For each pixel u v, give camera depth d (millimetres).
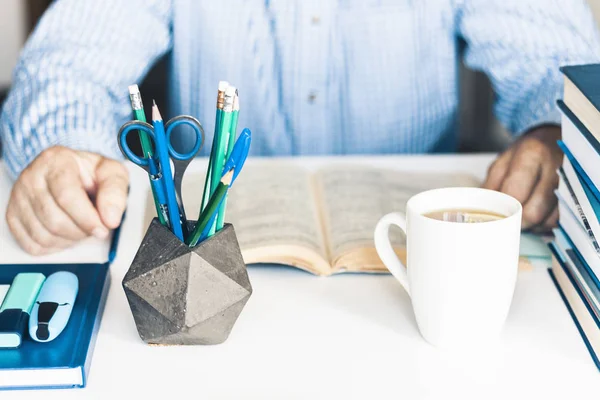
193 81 1483
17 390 682
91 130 1063
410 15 1451
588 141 748
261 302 817
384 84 1481
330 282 857
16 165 1101
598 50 1318
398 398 669
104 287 815
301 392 677
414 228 705
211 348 739
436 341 734
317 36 1434
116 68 1318
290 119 1490
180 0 1428
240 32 1441
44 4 2385
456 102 1558
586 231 762
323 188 1053
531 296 827
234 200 985
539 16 1334
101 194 904
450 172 1128
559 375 699
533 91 1323
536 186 934
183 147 1513
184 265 704
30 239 902
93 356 727
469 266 687
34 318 724
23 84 1221
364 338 754
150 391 679
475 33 1418
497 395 673
